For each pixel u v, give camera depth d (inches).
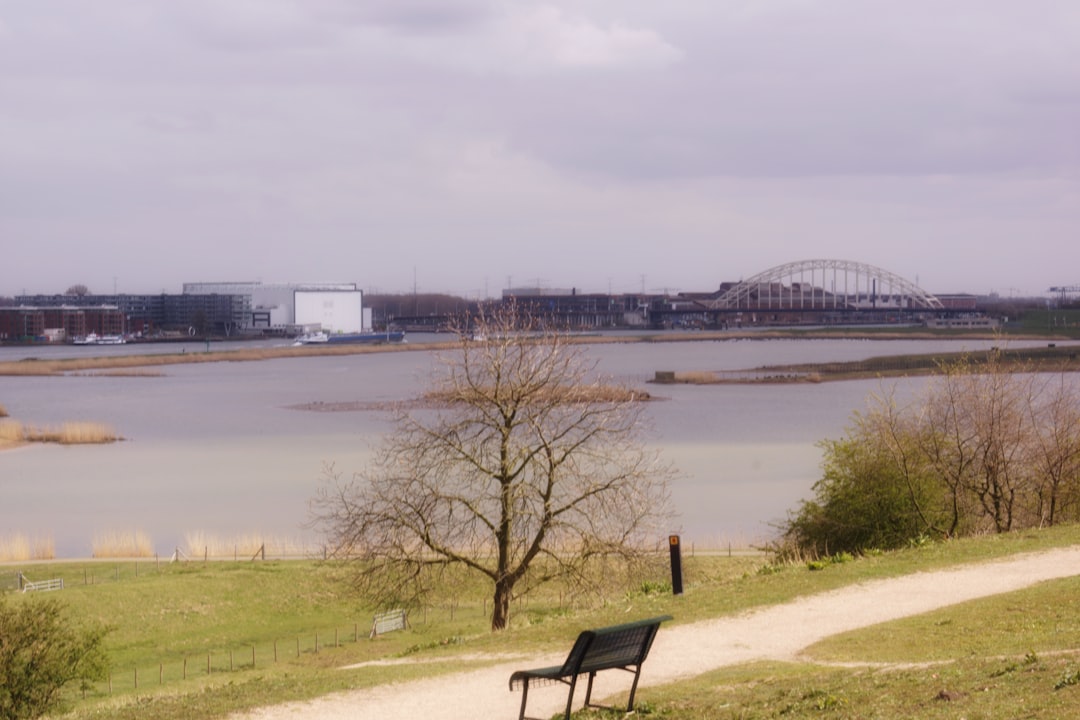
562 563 1558.8
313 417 6284.5
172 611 2060.8
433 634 1907.0
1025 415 1808.6
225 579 2260.1
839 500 1791.3
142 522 3171.8
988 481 1737.2
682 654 844.6
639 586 1579.7
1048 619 842.8
